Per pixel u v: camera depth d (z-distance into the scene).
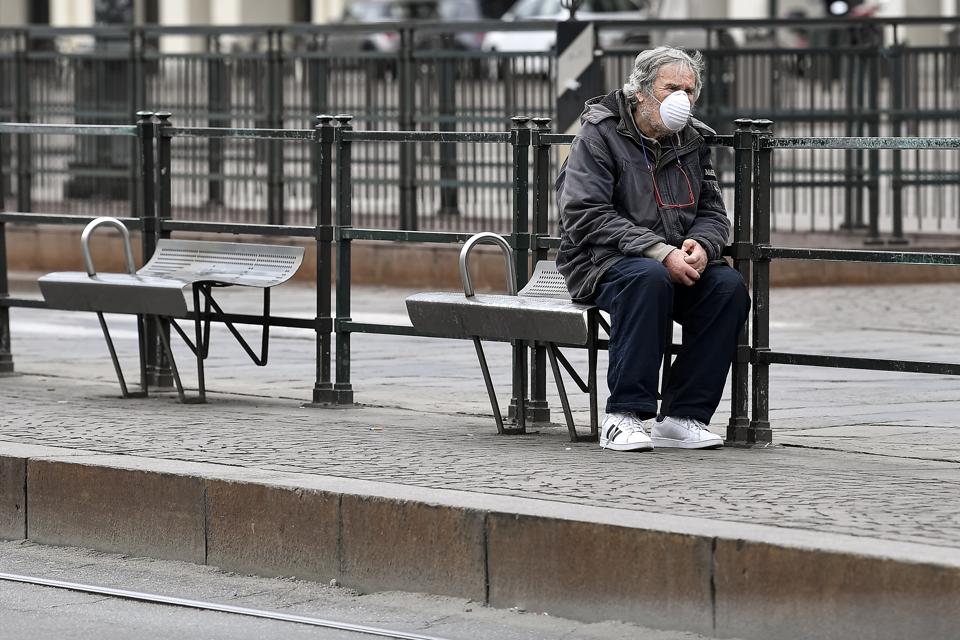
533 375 19.97
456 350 28.77
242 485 15.78
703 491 15.28
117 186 42.78
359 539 15.10
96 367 26.12
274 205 41.31
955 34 50.53
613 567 13.76
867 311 34.19
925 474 16.31
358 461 16.95
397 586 14.91
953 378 25.34
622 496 15.02
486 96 38.53
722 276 17.94
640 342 17.53
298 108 40.75
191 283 21.38
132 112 42.72
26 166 44.19
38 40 49.53
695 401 18.03
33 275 42.00
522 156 19.91
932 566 12.38
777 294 37.25
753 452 17.83
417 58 39.25
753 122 18.08
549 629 13.75
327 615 14.37
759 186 18.11
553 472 16.31
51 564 16.27
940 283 39.09
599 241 17.86
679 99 17.78
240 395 22.78
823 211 40.81
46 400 21.80
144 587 15.38
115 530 16.59
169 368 22.91
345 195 21.17
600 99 18.39
